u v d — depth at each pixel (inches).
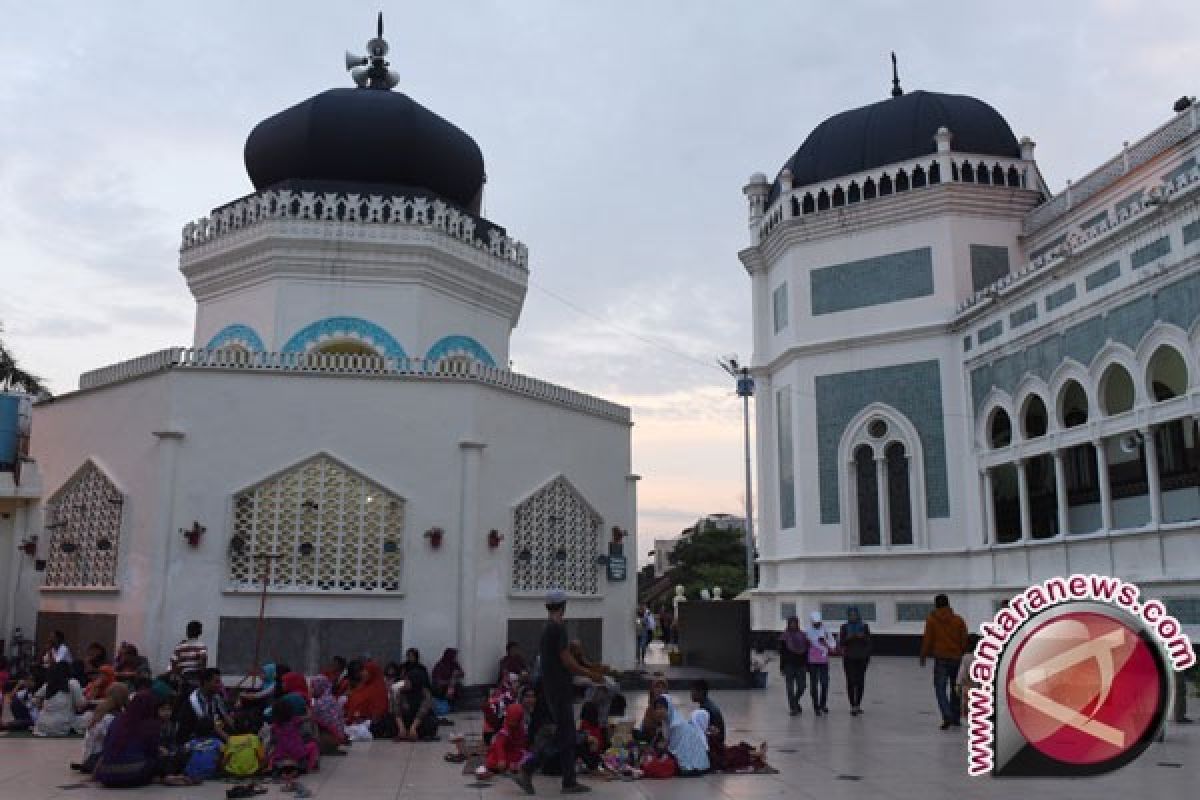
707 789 376.2
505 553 701.3
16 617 735.7
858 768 420.8
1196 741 479.8
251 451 657.0
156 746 395.2
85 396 729.0
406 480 670.5
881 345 1226.0
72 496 719.7
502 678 577.0
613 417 835.4
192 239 868.6
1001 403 1084.5
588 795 365.1
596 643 773.3
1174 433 919.7
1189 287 810.2
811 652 620.4
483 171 951.0
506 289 911.0
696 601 917.2
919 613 1143.0
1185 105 996.6
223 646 629.3
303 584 647.8
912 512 1171.3
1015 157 1266.0
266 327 812.0
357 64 984.9
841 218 1267.2
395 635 648.4
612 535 807.7
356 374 678.5
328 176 865.5
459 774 410.3
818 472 1249.4
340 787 382.3
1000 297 1072.8
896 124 1285.7
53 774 410.6
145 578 635.5
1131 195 1035.3
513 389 729.0
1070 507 1063.6
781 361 1332.4
